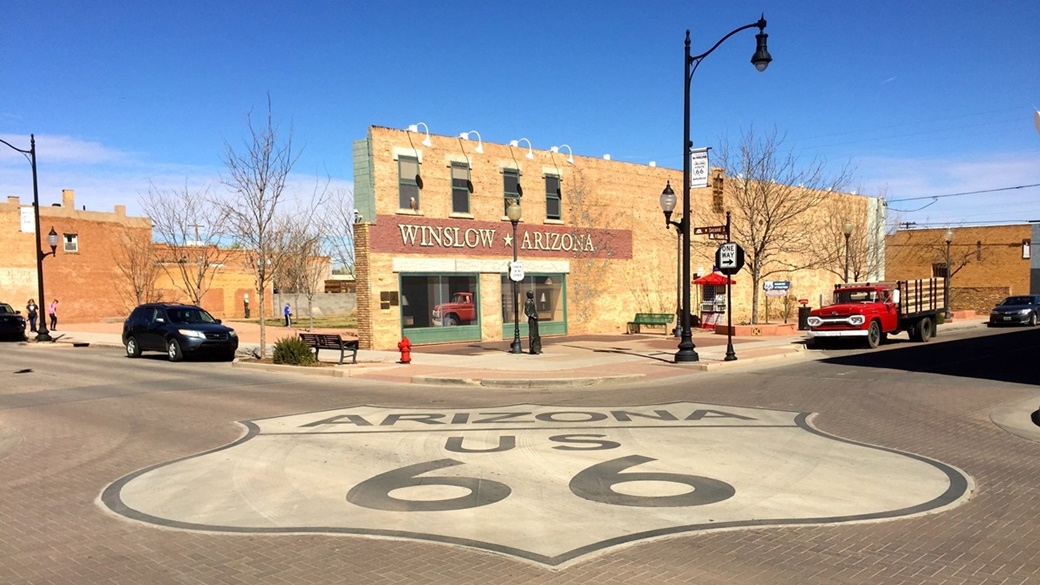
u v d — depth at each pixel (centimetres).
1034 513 620
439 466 807
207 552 553
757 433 978
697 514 624
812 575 490
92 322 4725
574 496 682
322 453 885
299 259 4603
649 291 3222
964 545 544
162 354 2456
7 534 605
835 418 1090
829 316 2308
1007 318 3475
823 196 3716
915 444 902
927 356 2005
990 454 846
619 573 497
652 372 1716
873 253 4294
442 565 517
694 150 1866
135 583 495
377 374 1723
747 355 2012
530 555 533
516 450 883
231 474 792
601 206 3006
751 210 3014
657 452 863
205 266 4066
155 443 975
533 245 2747
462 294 2548
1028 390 1344
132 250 4800
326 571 510
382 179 2306
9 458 905
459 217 2505
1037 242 4650
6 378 1767
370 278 2283
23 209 4456
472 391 1486
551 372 1692
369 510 651
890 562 512
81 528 618
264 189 2203
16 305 4478
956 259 4956
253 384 1616
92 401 1370
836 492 688
